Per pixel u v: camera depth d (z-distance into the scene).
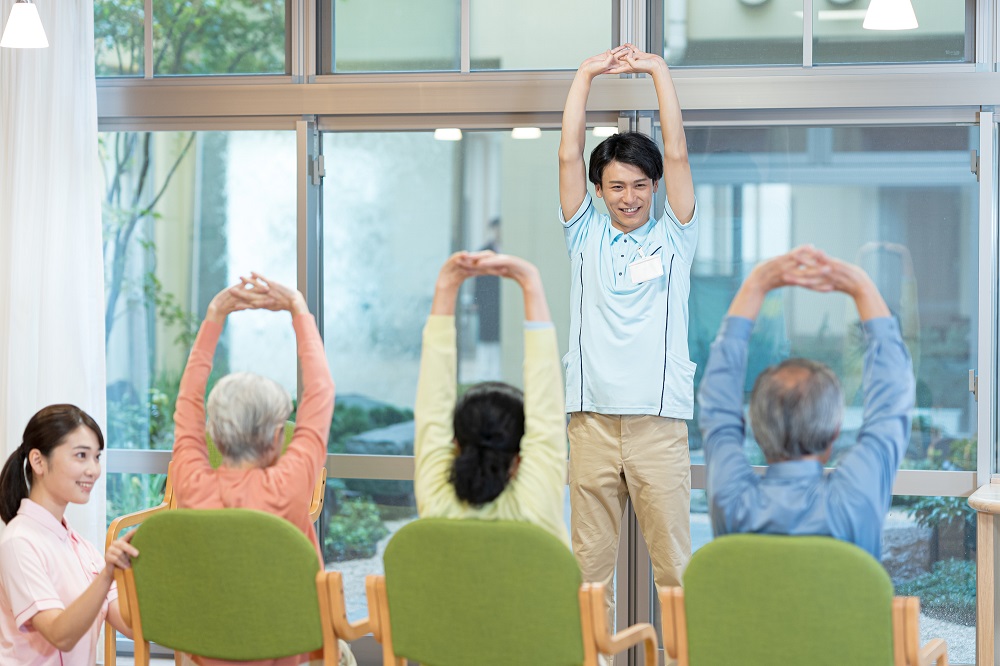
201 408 2.77
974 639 4.16
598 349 3.71
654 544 3.73
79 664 2.99
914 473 4.17
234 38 4.45
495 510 2.48
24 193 4.27
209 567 2.52
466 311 4.45
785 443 2.36
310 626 2.52
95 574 3.09
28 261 4.28
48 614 2.81
